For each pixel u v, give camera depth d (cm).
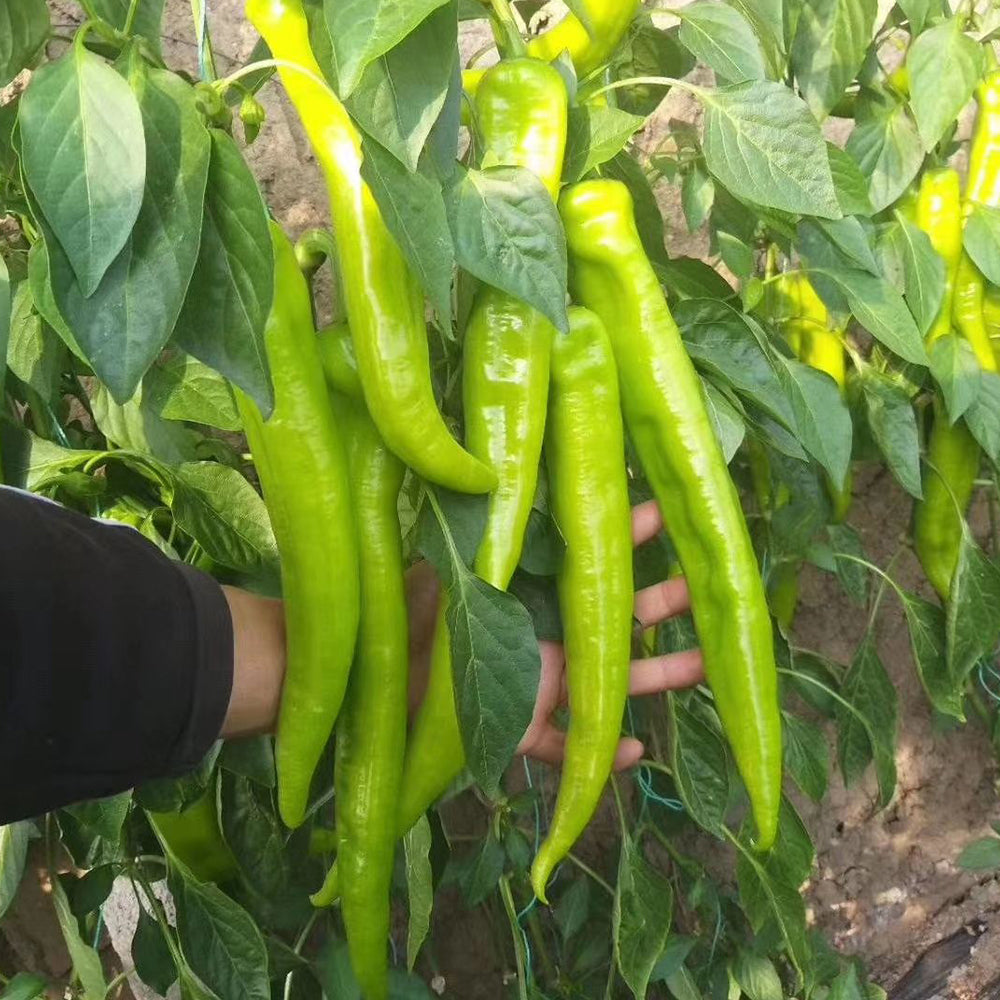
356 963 78
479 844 135
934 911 163
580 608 77
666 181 146
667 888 116
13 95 124
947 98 105
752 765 78
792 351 109
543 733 87
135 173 55
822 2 109
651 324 75
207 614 68
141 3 80
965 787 162
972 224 114
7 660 57
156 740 65
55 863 115
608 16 90
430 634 85
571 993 140
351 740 76
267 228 60
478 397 74
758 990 137
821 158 79
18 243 109
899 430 118
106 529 66
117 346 57
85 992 125
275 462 69
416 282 68
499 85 72
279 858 115
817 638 159
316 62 67
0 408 82
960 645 126
